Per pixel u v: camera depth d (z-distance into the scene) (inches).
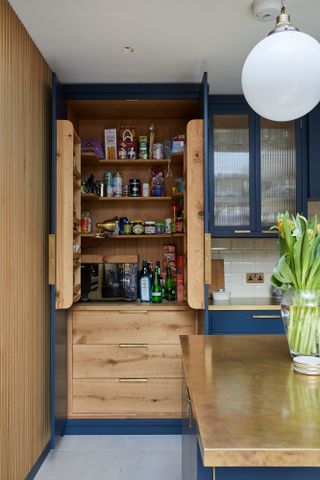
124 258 128.3
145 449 107.8
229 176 130.1
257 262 141.4
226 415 37.4
